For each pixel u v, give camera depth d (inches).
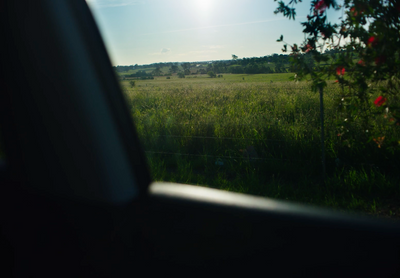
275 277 51.4
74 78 72.0
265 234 54.1
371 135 147.8
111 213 65.4
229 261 54.0
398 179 151.6
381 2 105.7
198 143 225.5
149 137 235.3
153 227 60.7
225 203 60.7
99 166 70.3
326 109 259.1
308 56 131.0
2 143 76.9
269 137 215.3
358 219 53.5
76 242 61.1
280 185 161.9
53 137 71.6
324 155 168.2
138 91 668.1
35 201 69.6
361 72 121.2
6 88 71.9
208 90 663.1
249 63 2915.8
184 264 55.4
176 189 69.4
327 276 48.5
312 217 55.1
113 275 57.5
